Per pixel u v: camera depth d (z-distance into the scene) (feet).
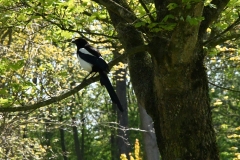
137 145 35.99
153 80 28.22
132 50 27.02
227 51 40.75
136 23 25.39
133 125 165.78
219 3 28.09
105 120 152.66
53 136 184.55
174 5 24.02
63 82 51.85
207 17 27.53
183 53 25.14
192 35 24.39
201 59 26.84
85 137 184.24
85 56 36.19
